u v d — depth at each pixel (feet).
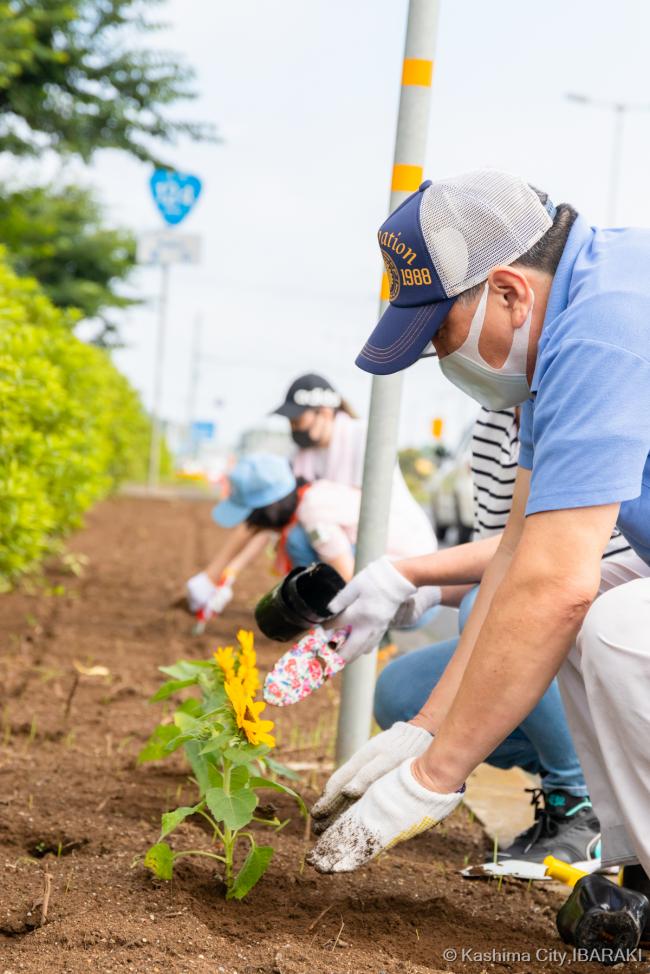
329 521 15.46
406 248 6.77
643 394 6.13
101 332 63.31
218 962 6.38
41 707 12.94
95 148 40.27
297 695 8.20
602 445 6.08
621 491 6.08
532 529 6.27
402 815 6.75
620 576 7.64
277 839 8.76
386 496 10.44
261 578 27.02
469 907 7.79
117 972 6.13
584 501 6.08
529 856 8.93
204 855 7.86
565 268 6.62
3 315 18.85
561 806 9.06
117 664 15.62
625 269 6.44
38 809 9.18
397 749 7.59
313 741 12.44
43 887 7.39
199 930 6.77
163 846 7.39
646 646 6.23
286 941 6.77
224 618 20.18
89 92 40.24
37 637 17.33
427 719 7.81
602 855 7.06
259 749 7.29
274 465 16.80
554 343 6.36
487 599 7.96
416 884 8.13
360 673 10.66
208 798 7.25
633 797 6.55
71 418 22.15
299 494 16.57
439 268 6.68
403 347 6.92
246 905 7.40
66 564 26.32
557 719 8.79
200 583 18.13
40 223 45.09
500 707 6.41
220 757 7.97
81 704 13.23
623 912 6.67
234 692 7.30
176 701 13.52
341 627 8.45
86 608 20.36
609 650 6.33
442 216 6.66
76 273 60.64
